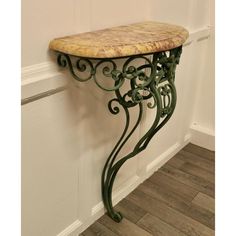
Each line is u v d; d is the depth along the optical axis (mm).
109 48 1011
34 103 1156
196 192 1945
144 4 1521
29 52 1086
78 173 1481
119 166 1547
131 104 1350
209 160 2281
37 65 1127
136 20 1500
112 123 1570
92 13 1267
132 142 1777
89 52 1008
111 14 1353
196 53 2145
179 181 2045
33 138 1201
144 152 1938
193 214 1768
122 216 1726
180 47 1265
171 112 1367
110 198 1662
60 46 1079
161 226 1679
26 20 1042
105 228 1656
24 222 1300
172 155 2307
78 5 1195
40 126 1211
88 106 1391
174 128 2229
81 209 1579
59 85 1216
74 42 1084
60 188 1412
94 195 1645
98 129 1497
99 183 1646
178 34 1220
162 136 2107
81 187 1526
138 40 1098
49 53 1150
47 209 1385
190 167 2195
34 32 1078
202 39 2139
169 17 1743
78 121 1370
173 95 1336
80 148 1435
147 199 1870
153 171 2115
